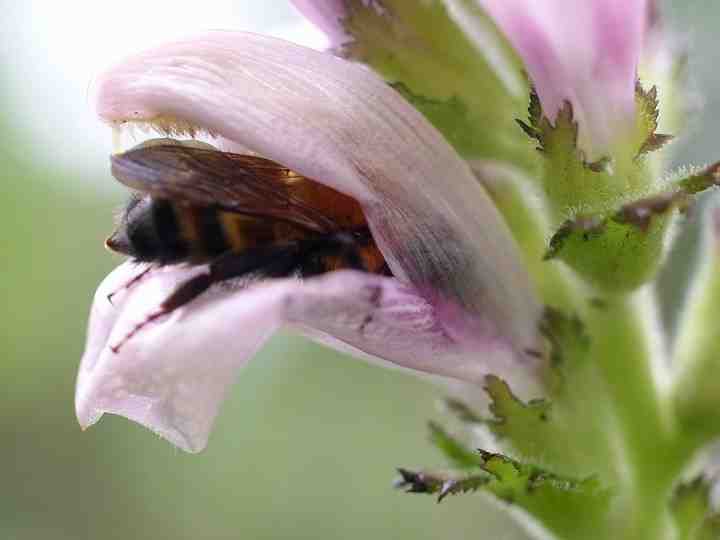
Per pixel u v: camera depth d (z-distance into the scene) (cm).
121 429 27
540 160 8
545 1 8
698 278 9
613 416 8
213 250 7
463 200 8
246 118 7
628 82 8
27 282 29
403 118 8
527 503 8
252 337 7
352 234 8
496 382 8
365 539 25
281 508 26
